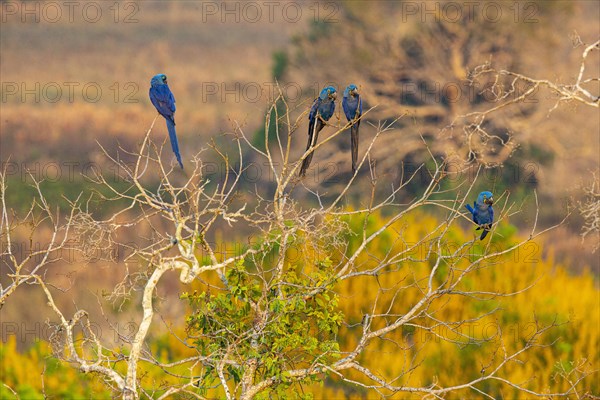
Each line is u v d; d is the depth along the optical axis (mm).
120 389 11438
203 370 13141
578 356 20812
